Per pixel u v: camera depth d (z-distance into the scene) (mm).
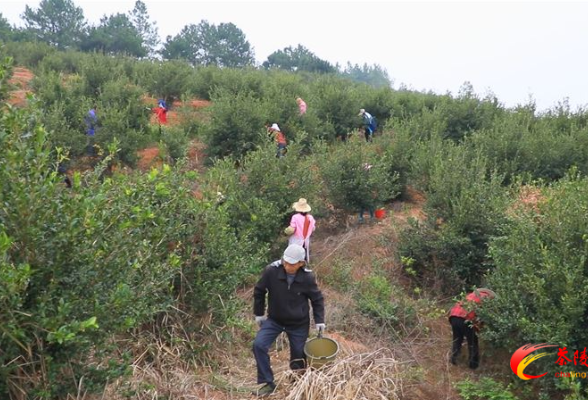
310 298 5578
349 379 5352
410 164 13320
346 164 11383
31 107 4152
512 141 13727
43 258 3822
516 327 6266
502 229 7793
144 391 4867
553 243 6391
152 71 23828
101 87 17578
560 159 13438
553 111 17953
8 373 3844
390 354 6938
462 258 8852
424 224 9586
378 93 21719
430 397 6199
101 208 4078
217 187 8477
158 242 5156
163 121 17578
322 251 10242
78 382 4238
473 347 7023
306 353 5535
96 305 3943
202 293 6168
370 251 10328
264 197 9508
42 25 65000
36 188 3689
